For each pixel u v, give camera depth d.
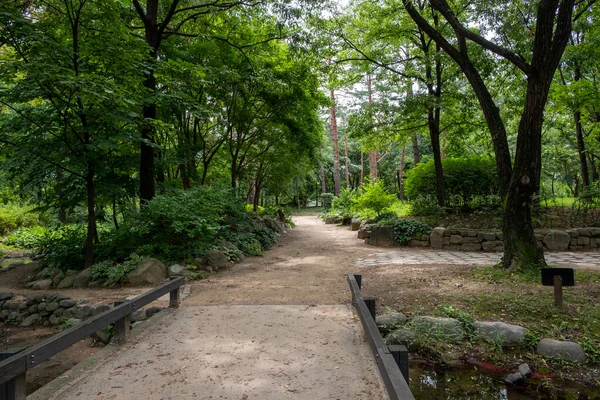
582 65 13.12
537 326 4.63
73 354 5.31
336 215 22.81
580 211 10.89
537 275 6.12
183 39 12.48
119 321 4.11
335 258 10.15
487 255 9.43
